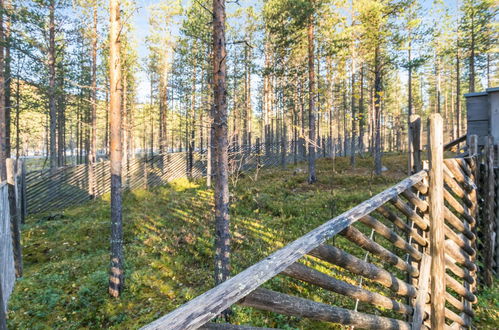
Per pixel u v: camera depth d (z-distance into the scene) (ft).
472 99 22.49
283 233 28.78
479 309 14.49
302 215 33.73
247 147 74.08
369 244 6.14
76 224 33.99
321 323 15.40
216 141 17.24
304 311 4.40
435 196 8.87
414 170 11.05
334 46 50.75
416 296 8.28
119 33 19.40
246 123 93.76
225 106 17.26
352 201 37.29
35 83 48.11
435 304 8.83
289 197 41.91
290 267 4.16
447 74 134.41
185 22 53.21
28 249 27.04
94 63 58.39
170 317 2.60
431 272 8.97
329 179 53.01
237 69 86.99
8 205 19.36
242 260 23.18
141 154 151.12
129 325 16.16
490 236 16.43
